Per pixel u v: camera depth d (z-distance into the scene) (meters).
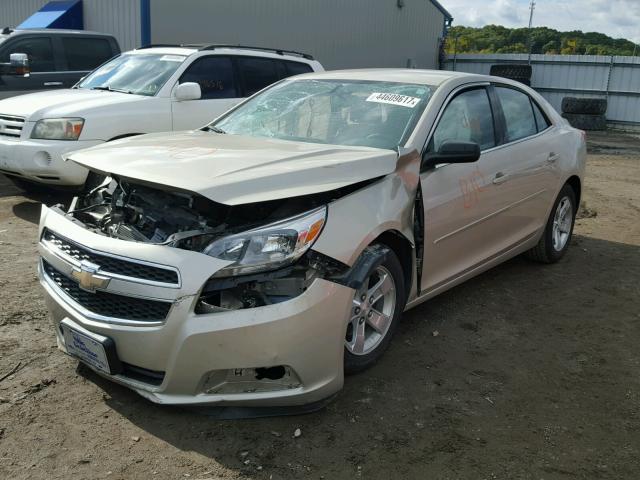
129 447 2.85
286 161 3.30
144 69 7.74
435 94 4.17
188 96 7.07
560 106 24.73
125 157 3.38
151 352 2.87
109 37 10.45
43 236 3.47
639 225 7.73
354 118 4.14
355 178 3.29
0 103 7.20
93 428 2.98
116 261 2.97
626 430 3.20
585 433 3.15
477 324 4.44
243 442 2.93
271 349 2.84
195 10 13.71
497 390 3.54
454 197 4.05
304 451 2.88
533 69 25.00
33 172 6.52
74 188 6.70
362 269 3.17
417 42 21.27
